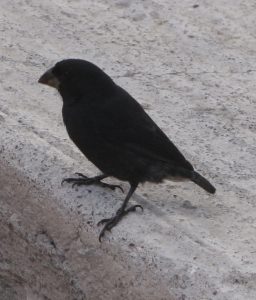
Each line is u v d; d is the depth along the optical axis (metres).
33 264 9.54
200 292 7.80
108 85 8.97
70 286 9.06
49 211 9.23
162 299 8.02
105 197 9.05
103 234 8.59
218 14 13.74
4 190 9.71
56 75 8.98
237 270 7.97
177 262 8.07
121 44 12.91
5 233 9.78
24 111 10.79
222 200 9.41
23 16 13.45
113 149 8.81
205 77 12.23
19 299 9.90
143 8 13.80
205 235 8.62
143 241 8.37
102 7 13.84
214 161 10.27
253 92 11.91
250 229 8.85
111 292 8.55
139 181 8.95
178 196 9.39
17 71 11.84
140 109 9.02
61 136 10.28
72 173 9.38
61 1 14.01
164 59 12.62
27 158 9.62
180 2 14.04
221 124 11.08
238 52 12.87
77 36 13.01
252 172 10.08
